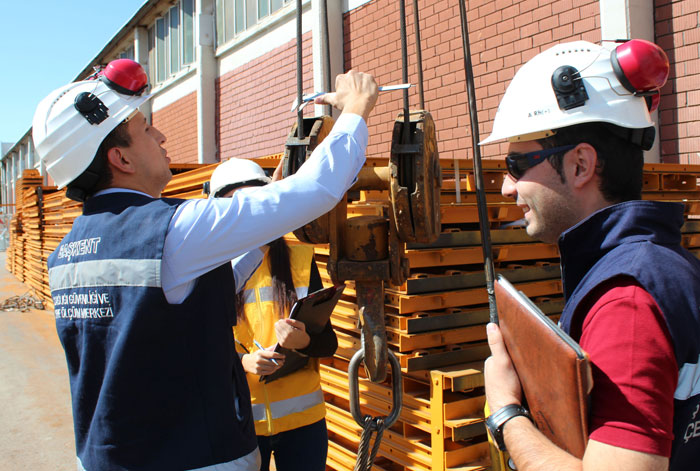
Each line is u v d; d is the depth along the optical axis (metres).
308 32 7.50
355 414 1.50
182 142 11.81
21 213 13.77
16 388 5.33
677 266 1.00
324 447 2.40
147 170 1.62
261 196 1.38
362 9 6.60
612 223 1.09
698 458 1.03
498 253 2.74
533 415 1.10
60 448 4.01
